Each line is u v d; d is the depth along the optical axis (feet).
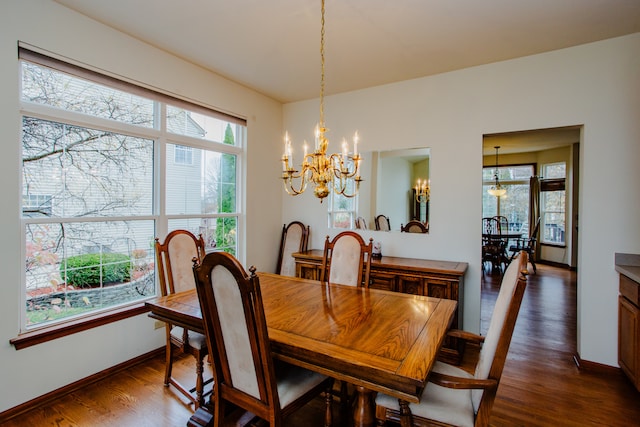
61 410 6.57
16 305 6.49
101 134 8.07
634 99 7.98
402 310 5.78
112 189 8.29
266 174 12.91
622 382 7.62
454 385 4.04
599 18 7.23
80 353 7.39
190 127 10.18
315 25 7.68
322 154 6.38
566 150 20.62
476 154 9.92
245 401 4.55
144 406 6.71
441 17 7.26
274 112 13.26
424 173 10.72
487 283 17.02
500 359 4.04
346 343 4.39
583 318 8.36
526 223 23.61
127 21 7.61
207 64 9.89
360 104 11.90
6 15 6.26
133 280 8.73
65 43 7.08
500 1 6.64
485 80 9.74
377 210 11.56
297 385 4.91
